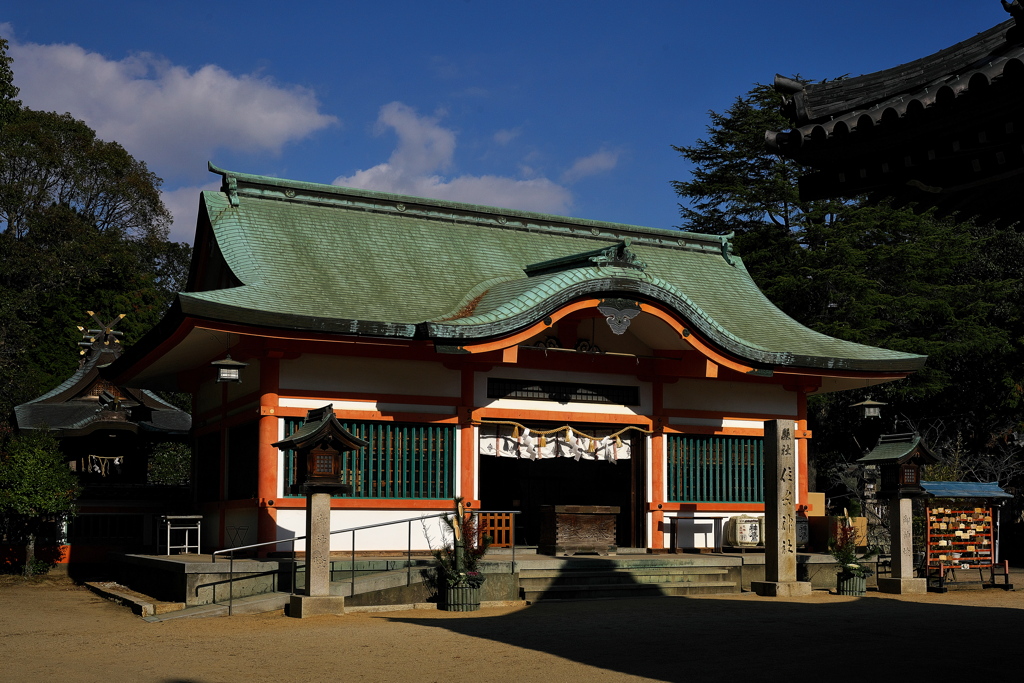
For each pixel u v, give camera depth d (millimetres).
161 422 27953
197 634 13664
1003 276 37500
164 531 23344
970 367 35125
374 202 23141
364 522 18891
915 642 12430
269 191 22172
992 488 21453
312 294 19109
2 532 24094
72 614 16562
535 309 18422
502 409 20328
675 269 25562
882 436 20578
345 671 10719
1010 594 19609
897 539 19703
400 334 18219
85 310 47000
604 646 12164
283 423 18438
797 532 22531
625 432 21969
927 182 7789
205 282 23672
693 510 22109
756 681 9922
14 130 52125
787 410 23453
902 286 37750
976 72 6812
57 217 50688
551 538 20328
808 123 7891
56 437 25234
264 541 17891
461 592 16094
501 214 24438
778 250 41125
